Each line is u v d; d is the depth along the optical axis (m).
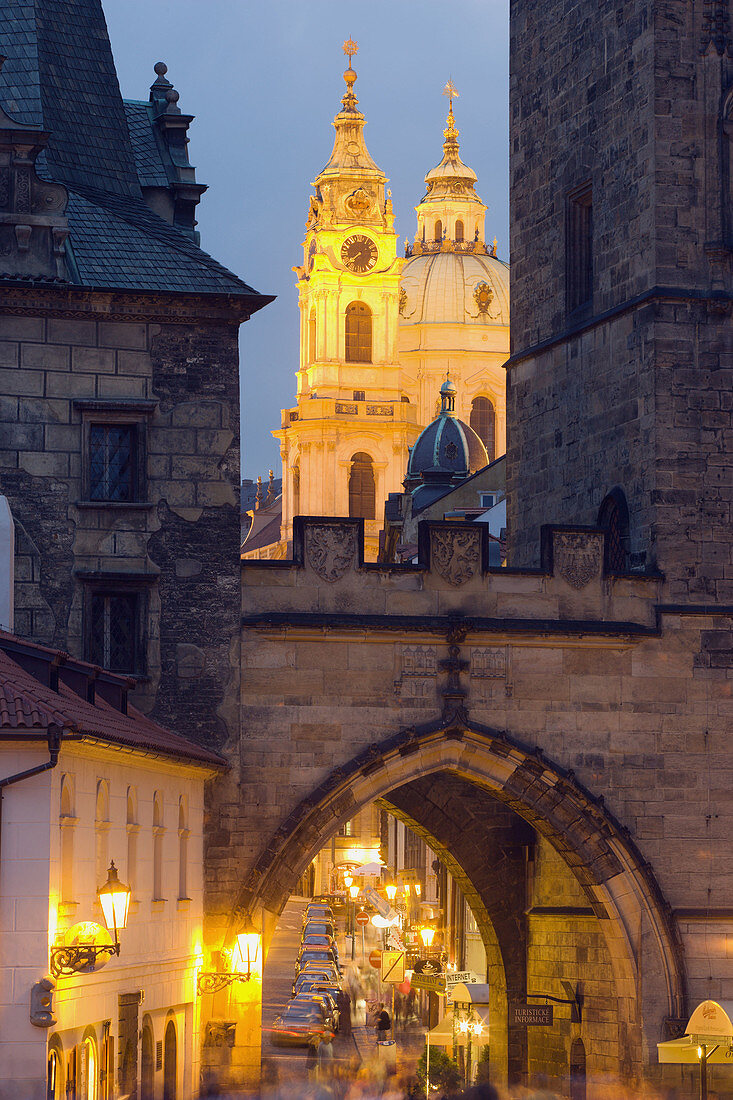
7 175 67.75
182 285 68.50
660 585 72.69
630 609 72.31
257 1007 67.06
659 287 73.69
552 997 76.75
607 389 77.00
